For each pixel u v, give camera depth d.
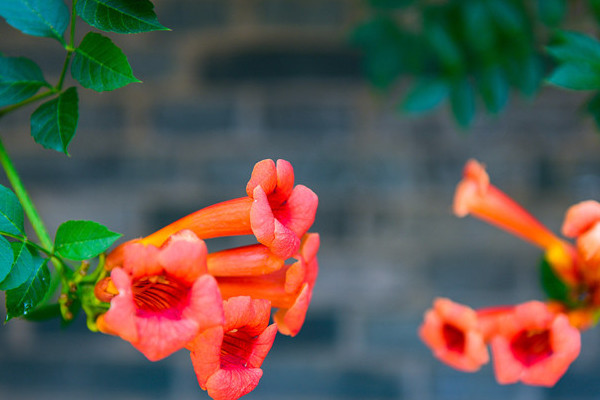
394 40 0.97
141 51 1.34
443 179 1.41
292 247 0.61
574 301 0.75
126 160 1.40
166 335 0.57
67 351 1.46
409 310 1.45
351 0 1.32
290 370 1.48
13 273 0.61
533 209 1.40
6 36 1.28
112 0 0.61
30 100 0.65
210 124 1.39
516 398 1.47
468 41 0.92
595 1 0.81
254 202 0.61
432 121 1.38
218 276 0.64
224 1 1.33
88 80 0.61
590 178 1.39
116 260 0.62
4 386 1.46
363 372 1.47
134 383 1.48
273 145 1.40
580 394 1.46
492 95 0.91
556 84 0.72
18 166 1.38
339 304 1.45
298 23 1.33
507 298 1.43
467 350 0.75
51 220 1.39
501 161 1.40
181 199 1.41
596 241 0.71
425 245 1.42
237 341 0.62
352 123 1.39
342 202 1.41
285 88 1.37
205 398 1.48
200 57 1.35
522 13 0.89
